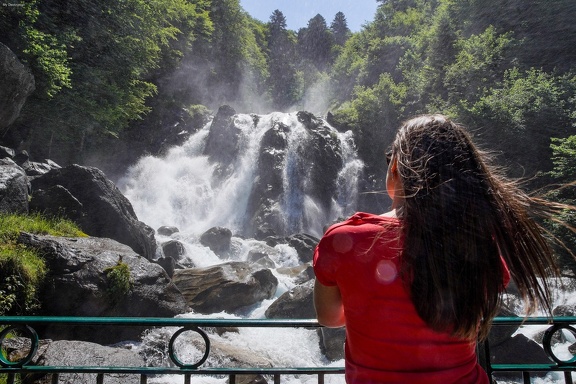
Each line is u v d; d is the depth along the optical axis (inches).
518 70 1336.1
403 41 2154.3
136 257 380.2
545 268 46.9
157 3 1158.3
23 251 315.6
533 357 326.3
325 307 51.6
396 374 44.5
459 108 1224.2
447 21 1672.0
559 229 482.3
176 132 1418.6
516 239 45.6
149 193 1182.3
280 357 325.4
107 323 96.1
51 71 759.1
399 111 1525.6
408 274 43.7
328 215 1235.9
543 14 1395.2
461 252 42.5
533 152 1065.5
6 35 725.9
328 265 48.3
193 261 647.1
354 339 47.5
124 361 250.4
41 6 839.1
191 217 1171.9
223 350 300.7
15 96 681.0
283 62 3388.3
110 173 1187.3
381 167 1446.9
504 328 323.6
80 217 460.1
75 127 931.3
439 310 42.1
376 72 2198.6
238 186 1220.5
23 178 432.8
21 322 96.0
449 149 46.8
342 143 1402.6
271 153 1216.2
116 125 1122.0
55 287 311.6
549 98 1093.1
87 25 928.9
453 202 43.6
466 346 45.6
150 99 1434.5
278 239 826.2
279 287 516.4
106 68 1004.6
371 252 45.9
